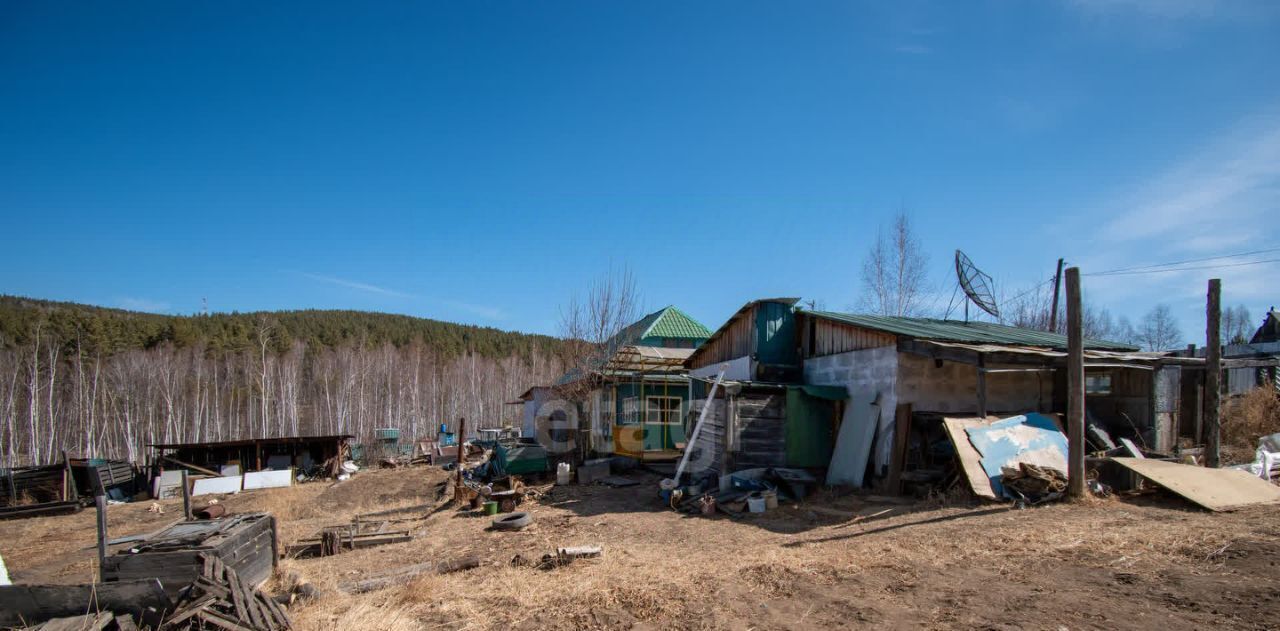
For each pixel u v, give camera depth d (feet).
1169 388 45.80
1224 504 26.13
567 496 49.57
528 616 19.42
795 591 19.49
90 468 79.87
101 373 159.53
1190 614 14.88
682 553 28.19
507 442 72.54
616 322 73.87
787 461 44.04
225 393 179.01
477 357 237.86
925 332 42.06
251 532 25.61
